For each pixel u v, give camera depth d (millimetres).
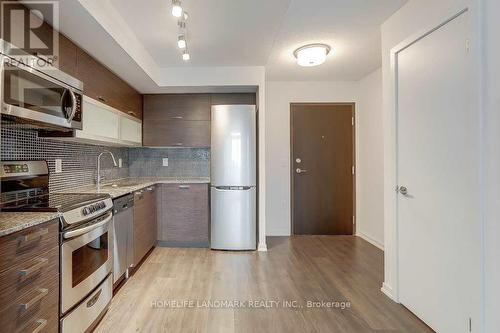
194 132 3785
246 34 2518
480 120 1438
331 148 4207
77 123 1993
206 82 3381
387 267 2293
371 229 3820
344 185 4191
